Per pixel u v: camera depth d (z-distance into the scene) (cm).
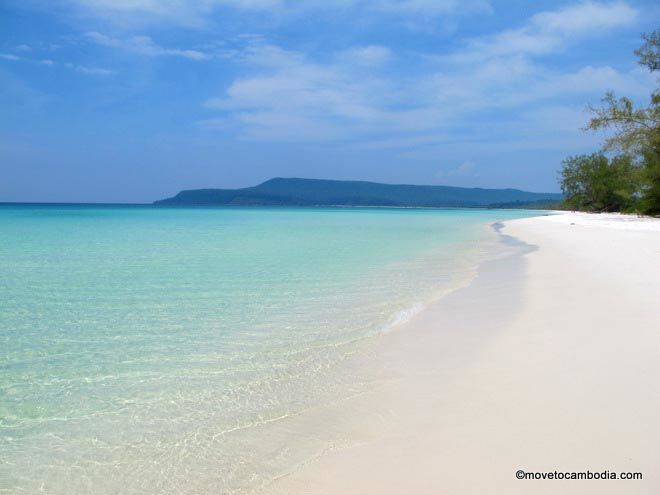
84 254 1958
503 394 513
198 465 409
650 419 434
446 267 1571
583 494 338
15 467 408
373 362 648
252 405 523
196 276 1390
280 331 808
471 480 363
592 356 605
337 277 1370
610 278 1139
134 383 586
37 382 589
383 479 375
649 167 4919
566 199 10369
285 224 5066
